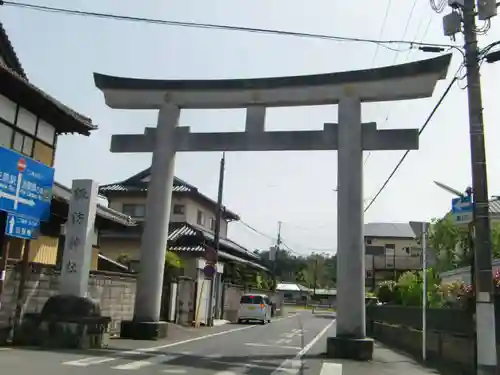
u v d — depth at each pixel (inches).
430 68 485.4
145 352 448.1
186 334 695.1
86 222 481.7
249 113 553.0
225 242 1385.3
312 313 2062.0
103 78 591.5
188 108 585.6
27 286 468.1
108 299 631.2
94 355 402.6
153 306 560.7
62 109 510.3
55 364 340.5
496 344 357.7
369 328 964.6
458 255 800.9
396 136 502.6
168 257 850.1
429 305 619.5
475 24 367.2
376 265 1582.2
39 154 525.3
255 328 951.6
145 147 582.2
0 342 427.2
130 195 1280.8
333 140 520.1
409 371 410.6
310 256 3270.2
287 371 382.0
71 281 472.1
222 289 1206.9
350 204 493.0
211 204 1413.6
